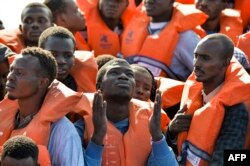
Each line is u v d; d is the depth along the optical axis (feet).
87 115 34.58
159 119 33.47
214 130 35.12
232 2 48.44
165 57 42.55
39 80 33.30
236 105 35.37
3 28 46.01
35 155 30.86
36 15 41.45
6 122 33.88
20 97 33.22
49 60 33.58
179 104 39.70
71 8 44.32
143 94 38.19
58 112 32.99
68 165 32.58
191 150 35.32
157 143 33.47
